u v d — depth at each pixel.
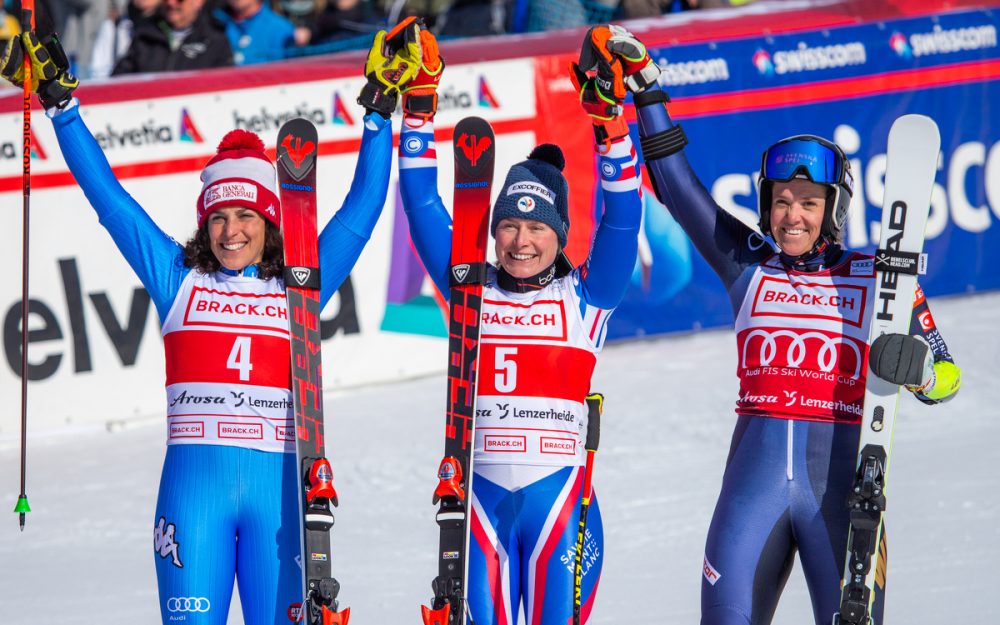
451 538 13.70
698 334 32.47
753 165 32.19
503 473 14.09
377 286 30.14
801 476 13.80
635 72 14.63
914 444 25.00
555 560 13.96
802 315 14.05
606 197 14.20
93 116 28.05
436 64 14.80
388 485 24.53
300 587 13.87
